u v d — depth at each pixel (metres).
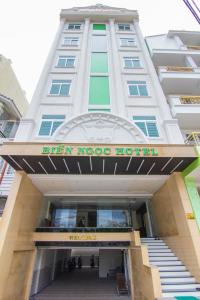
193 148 7.73
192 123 11.83
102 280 13.11
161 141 9.52
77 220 10.53
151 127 10.17
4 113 16.42
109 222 10.40
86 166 8.14
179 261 8.09
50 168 8.28
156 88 11.62
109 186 10.07
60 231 9.58
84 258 21.77
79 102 10.68
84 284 11.83
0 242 6.66
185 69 13.51
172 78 12.72
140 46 14.44
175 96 12.03
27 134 9.17
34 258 9.06
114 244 9.36
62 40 14.55
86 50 13.63
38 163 7.88
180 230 8.12
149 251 8.95
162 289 6.39
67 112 10.52
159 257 8.43
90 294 9.60
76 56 13.48
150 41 16.50
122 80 12.28
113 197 11.10
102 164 7.99
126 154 7.43
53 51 13.38
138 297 7.80
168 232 9.32
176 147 7.73
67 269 18.16
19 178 8.23
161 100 11.02
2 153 7.27
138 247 7.82
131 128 9.54
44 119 10.20
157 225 10.73
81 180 9.34
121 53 13.95
